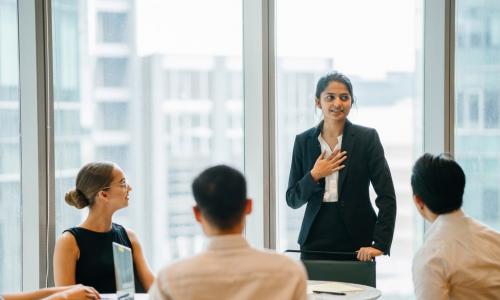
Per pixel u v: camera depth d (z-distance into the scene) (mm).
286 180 4117
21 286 3938
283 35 4094
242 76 4113
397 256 4199
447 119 4062
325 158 3432
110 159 4109
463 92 4141
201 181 1726
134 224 4184
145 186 4180
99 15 4043
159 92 4148
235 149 4168
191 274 1649
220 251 1678
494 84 4148
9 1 3857
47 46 3832
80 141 4027
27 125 3828
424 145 4160
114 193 3129
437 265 2158
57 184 3957
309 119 4129
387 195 3387
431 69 4086
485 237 2205
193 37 4129
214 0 4102
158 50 4129
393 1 4125
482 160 4172
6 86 3891
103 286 3107
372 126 4168
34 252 3855
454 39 4043
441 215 2260
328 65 4133
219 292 1634
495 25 4137
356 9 4121
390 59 4148
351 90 3479
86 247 3115
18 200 3928
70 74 3992
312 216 3451
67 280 3035
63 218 3955
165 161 4184
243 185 1732
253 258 1675
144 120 4148
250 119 4043
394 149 4188
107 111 4082
